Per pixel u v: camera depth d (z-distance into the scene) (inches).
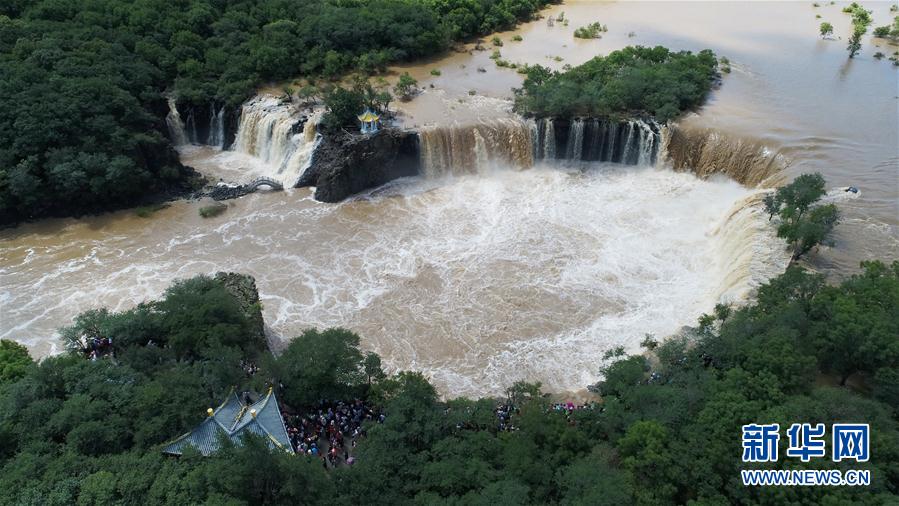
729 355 2217.0
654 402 2063.2
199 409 1991.9
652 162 4133.9
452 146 4069.9
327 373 2288.4
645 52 4906.5
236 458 1726.1
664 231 3563.0
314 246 3491.6
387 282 3238.2
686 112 4296.3
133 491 1704.0
